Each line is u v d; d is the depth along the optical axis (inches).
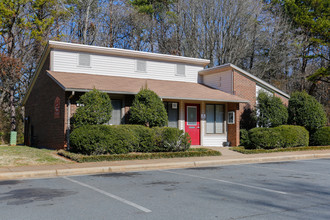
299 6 1451.8
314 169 445.4
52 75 678.5
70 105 609.9
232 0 1373.0
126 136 542.3
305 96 779.4
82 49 767.7
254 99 820.0
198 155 565.3
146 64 839.7
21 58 1238.3
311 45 1443.2
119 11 1590.8
